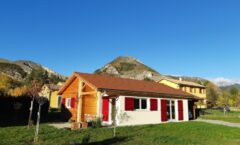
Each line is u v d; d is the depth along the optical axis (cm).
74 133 1666
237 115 4178
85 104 2659
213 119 3303
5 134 1547
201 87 6831
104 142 1374
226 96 8094
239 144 1498
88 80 2556
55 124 2264
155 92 2770
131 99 2497
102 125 2241
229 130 2077
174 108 3014
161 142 1439
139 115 2522
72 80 2866
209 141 1561
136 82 3184
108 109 2488
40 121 2527
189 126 2225
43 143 1299
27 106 2856
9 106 2809
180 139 1565
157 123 2573
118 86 2598
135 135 1652
